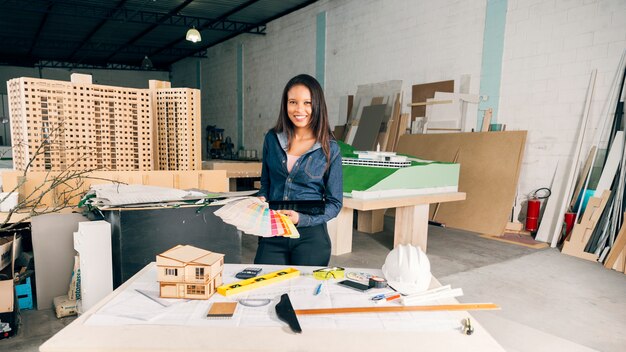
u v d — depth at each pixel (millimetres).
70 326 993
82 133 2473
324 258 1779
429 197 3922
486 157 5148
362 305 1148
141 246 2008
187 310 1097
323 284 1306
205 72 12453
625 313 2725
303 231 1740
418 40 6156
